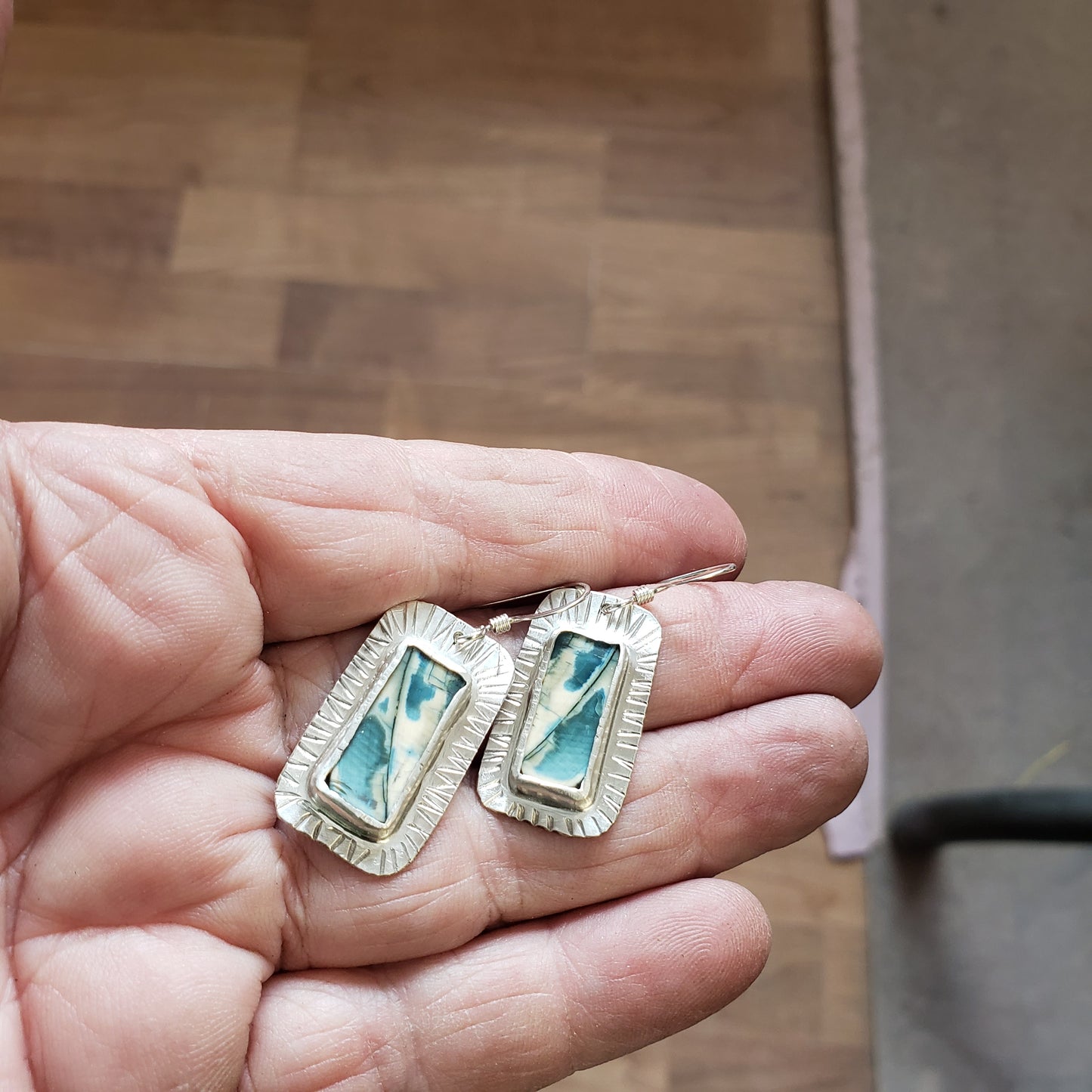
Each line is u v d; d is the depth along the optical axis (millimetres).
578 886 158
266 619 165
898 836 230
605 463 178
